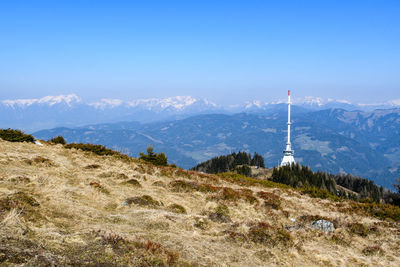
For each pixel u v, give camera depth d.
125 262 6.63
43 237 6.66
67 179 15.46
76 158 23.28
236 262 8.55
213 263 8.04
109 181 17.16
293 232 13.09
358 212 22.02
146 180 20.27
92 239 7.24
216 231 10.91
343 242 13.19
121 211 11.41
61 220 8.32
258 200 19.58
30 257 5.62
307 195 30.88
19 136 26.55
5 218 6.86
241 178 38.78
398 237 15.16
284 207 19.91
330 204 24.58
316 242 12.68
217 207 15.38
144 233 8.92
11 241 5.97
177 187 19.38
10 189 10.24
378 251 12.45
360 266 10.77
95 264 6.20
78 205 10.49
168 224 10.44
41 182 12.67
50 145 29.30
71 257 6.17
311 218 15.97
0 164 14.97
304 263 9.87
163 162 34.50
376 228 15.72
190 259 7.85
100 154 28.77
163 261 7.13
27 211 7.99
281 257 9.84
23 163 16.56
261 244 10.54
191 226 10.98
